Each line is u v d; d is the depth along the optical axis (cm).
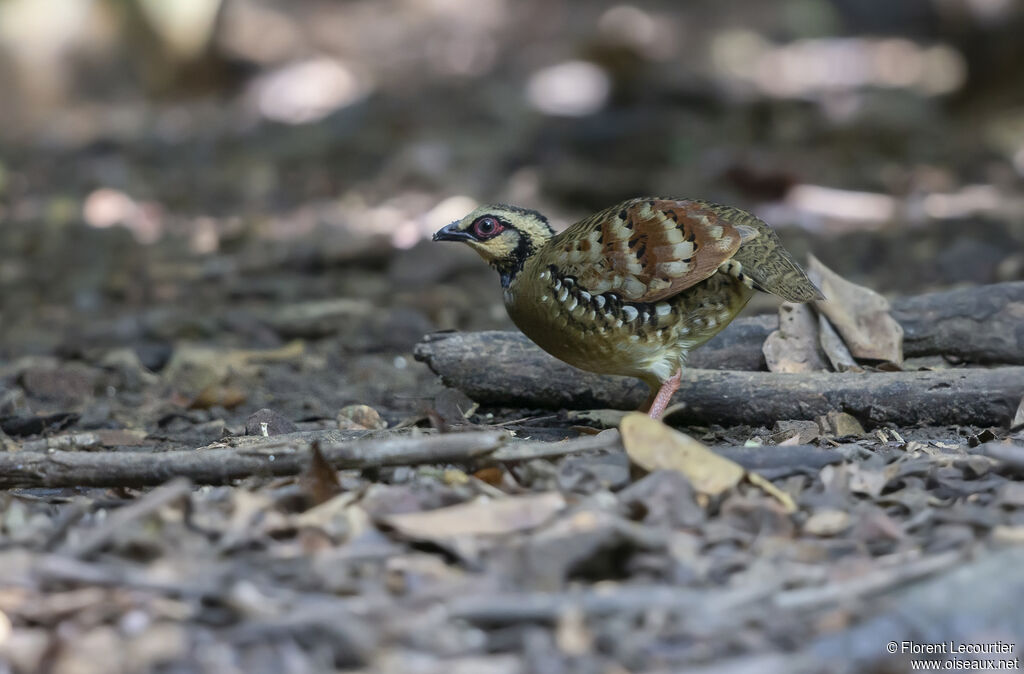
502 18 4562
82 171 2698
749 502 712
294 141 2933
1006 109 3062
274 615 587
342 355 1398
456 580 627
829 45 4322
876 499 750
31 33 3359
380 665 560
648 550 651
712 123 2938
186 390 1274
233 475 789
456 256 1836
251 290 1727
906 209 2206
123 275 1867
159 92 3503
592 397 1034
